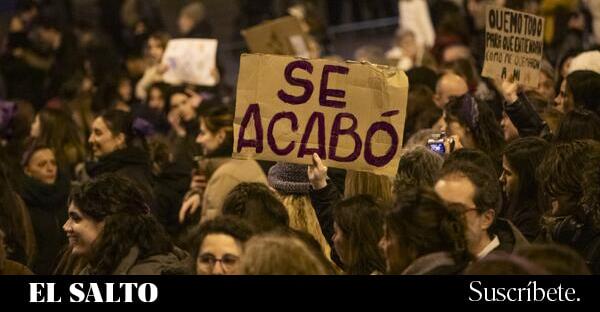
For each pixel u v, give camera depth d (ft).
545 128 41.57
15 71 93.56
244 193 31.07
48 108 54.49
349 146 32.53
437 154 33.40
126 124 49.29
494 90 52.13
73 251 33.71
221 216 28.14
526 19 43.50
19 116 60.34
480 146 40.47
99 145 49.26
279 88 32.58
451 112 41.11
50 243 46.55
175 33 124.06
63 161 52.06
